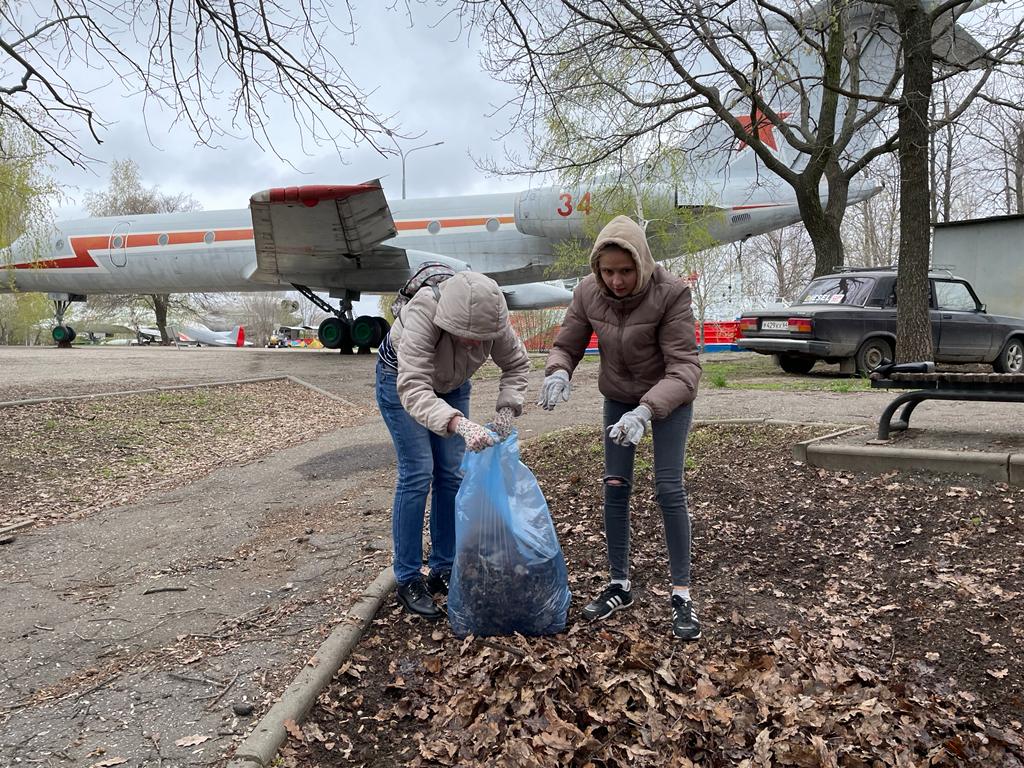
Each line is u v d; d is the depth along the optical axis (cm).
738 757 210
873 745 209
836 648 264
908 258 992
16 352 2033
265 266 1762
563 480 467
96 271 1994
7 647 291
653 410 255
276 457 687
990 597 283
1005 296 1400
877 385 464
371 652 274
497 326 277
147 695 248
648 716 225
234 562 388
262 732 218
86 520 484
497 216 1830
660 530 378
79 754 216
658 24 985
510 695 237
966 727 219
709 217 1598
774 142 1695
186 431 815
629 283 264
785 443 484
